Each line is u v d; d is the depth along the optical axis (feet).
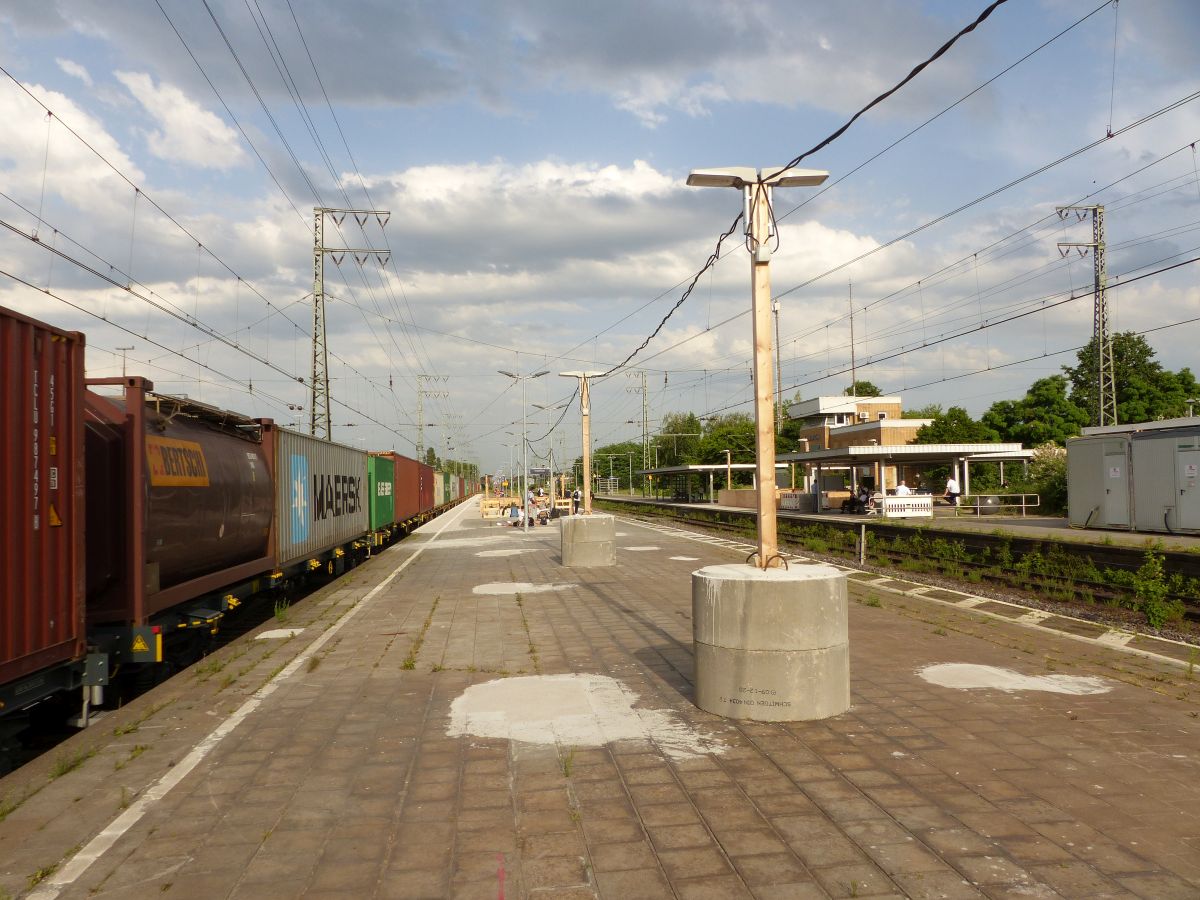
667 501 222.89
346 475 65.00
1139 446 74.33
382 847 13.97
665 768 17.38
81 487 21.21
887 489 148.97
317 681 26.71
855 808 14.99
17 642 18.24
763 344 23.13
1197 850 13.12
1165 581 41.86
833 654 20.84
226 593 35.47
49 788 17.16
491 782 16.89
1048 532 76.28
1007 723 20.11
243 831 14.74
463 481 309.83
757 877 12.51
